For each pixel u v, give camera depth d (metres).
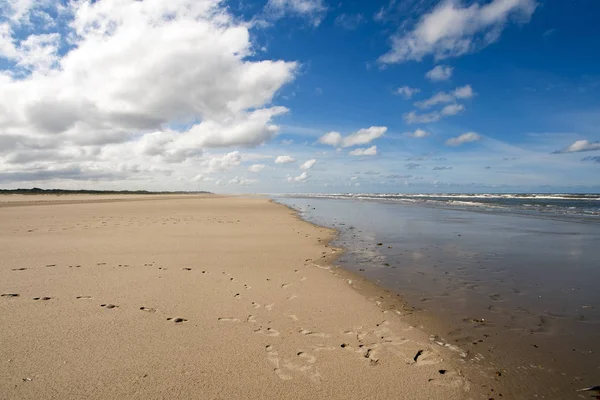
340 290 5.59
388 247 9.49
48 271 6.12
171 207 26.30
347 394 2.75
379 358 3.38
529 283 5.97
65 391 2.62
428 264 7.47
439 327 4.17
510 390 2.89
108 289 5.18
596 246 9.35
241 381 2.87
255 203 34.81
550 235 11.34
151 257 7.54
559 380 3.04
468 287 5.79
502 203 32.47
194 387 2.75
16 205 25.64
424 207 27.42
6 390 2.60
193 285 5.55
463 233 12.09
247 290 5.41
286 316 4.40
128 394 2.62
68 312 4.21
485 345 3.71
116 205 28.17
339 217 19.06
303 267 7.10
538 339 3.84
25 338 3.48
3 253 7.62
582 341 3.78
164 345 3.44
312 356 3.36
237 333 3.81
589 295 5.31
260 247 9.18
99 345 3.39
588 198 44.53
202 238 10.39
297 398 2.66
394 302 5.05
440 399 2.74
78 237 10.08
